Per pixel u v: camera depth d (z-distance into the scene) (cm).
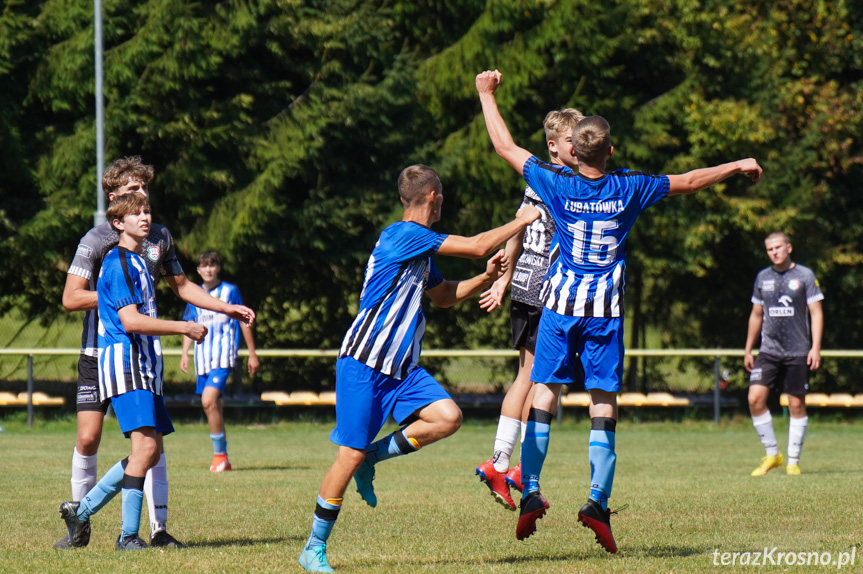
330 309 5762
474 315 5966
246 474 2795
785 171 5616
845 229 5984
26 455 3300
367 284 1342
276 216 4916
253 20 4691
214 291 3008
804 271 2858
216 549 1520
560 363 1420
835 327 6072
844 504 2012
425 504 2100
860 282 5919
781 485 2431
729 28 5428
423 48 5538
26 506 2048
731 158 5509
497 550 1514
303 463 3178
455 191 5384
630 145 5312
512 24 5162
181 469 2970
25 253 4772
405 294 1331
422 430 1347
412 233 1327
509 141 1475
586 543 1569
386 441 1355
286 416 5197
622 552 1473
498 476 1639
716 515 1870
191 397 5047
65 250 5059
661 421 5406
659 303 6197
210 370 2933
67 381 5281
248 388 5450
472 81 5191
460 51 5181
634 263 5534
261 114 5066
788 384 2850
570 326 1411
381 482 2577
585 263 1407
